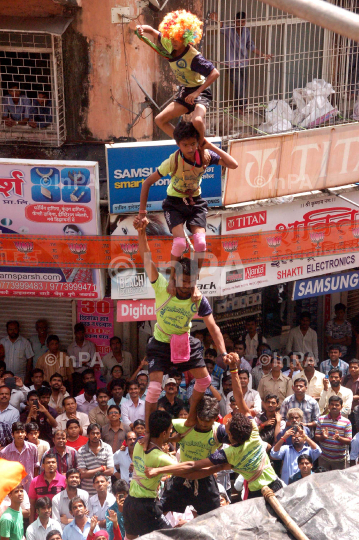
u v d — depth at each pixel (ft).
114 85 30.53
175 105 14.08
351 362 32.60
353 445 28.27
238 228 30.12
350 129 30.89
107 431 28.78
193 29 13.33
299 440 26.40
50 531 21.80
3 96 31.35
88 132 31.32
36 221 28.84
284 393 32.09
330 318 41.27
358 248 33.42
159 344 14.25
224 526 9.34
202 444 15.89
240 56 30.55
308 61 32.48
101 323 35.22
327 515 9.33
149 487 15.96
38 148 31.68
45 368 34.35
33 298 35.42
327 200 31.94
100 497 24.56
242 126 31.68
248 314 38.63
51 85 30.99
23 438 26.43
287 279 32.04
